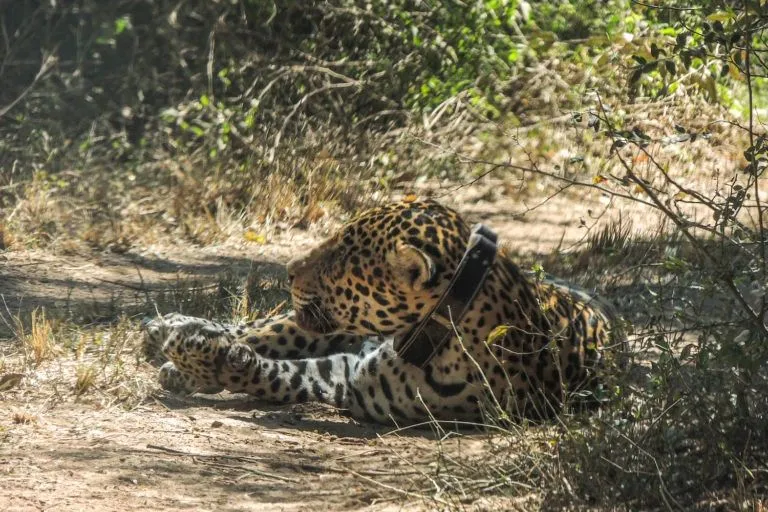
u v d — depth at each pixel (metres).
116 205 18.00
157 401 9.20
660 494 6.80
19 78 23.84
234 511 6.85
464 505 7.02
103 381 9.55
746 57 7.79
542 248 16.56
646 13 20.94
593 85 17.91
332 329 8.98
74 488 7.04
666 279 12.10
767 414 7.59
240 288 12.97
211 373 9.29
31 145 20.25
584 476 6.97
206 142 20.33
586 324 9.41
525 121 20.45
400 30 22.16
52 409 8.80
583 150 19.23
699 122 17.30
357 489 7.39
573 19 21.91
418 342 8.75
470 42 21.64
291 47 22.28
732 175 17.19
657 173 17.83
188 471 7.55
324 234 17.50
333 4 22.56
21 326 10.72
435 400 8.84
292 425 8.99
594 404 9.10
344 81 22.05
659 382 7.54
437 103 21.25
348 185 18.92
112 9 24.27
